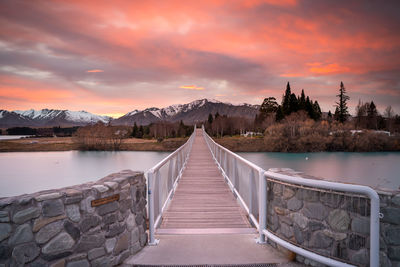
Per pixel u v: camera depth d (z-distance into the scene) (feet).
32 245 7.60
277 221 11.42
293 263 10.18
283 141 269.64
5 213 7.20
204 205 19.21
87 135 344.90
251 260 10.43
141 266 10.02
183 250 11.50
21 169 181.27
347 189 8.55
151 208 12.41
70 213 8.44
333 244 9.20
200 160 50.06
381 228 8.26
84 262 8.79
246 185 16.98
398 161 193.67
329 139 268.41
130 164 199.11
